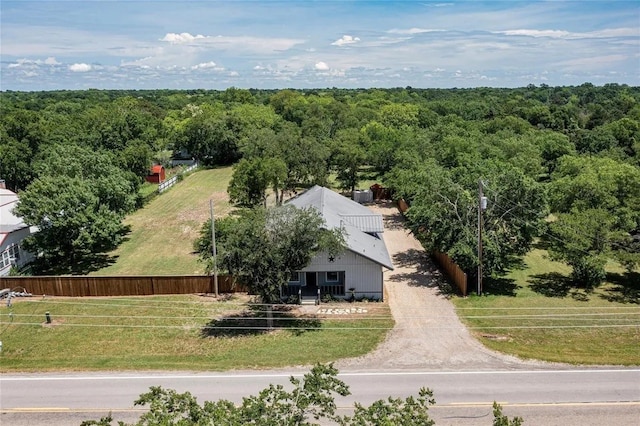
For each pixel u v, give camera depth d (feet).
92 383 74.84
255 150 189.88
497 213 108.47
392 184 165.68
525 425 61.57
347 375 75.15
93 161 148.05
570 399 67.26
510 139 188.14
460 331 89.61
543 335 87.45
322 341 87.40
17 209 125.18
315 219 92.79
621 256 102.53
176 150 309.22
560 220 110.83
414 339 86.99
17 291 114.52
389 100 485.97
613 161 148.97
